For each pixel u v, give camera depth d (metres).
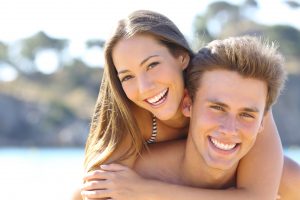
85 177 4.57
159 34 4.60
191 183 4.52
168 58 4.62
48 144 79.69
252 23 78.12
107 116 4.71
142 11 4.71
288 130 72.56
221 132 4.22
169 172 4.58
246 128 4.24
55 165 41.69
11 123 80.25
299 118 72.81
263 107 4.30
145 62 4.57
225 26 77.69
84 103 82.62
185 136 4.80
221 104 4.22
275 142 4.59
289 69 74.88
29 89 84.69
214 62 4.27
